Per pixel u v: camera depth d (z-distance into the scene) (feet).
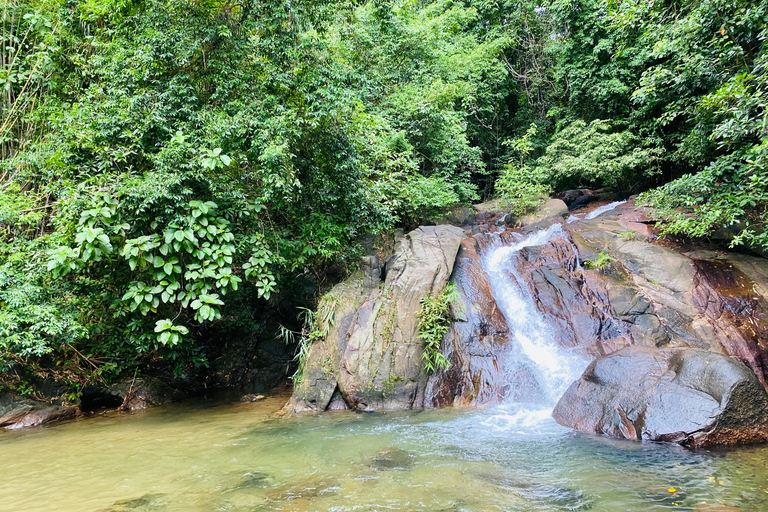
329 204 27.68
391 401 22.26
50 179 23.49
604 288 26.81
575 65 52.24
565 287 27.84
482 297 26.84
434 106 41.32
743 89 22.33
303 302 32.73
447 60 48.78
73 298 22.82
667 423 16.29
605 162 44.42
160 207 20.01
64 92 27.45
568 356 23.82
